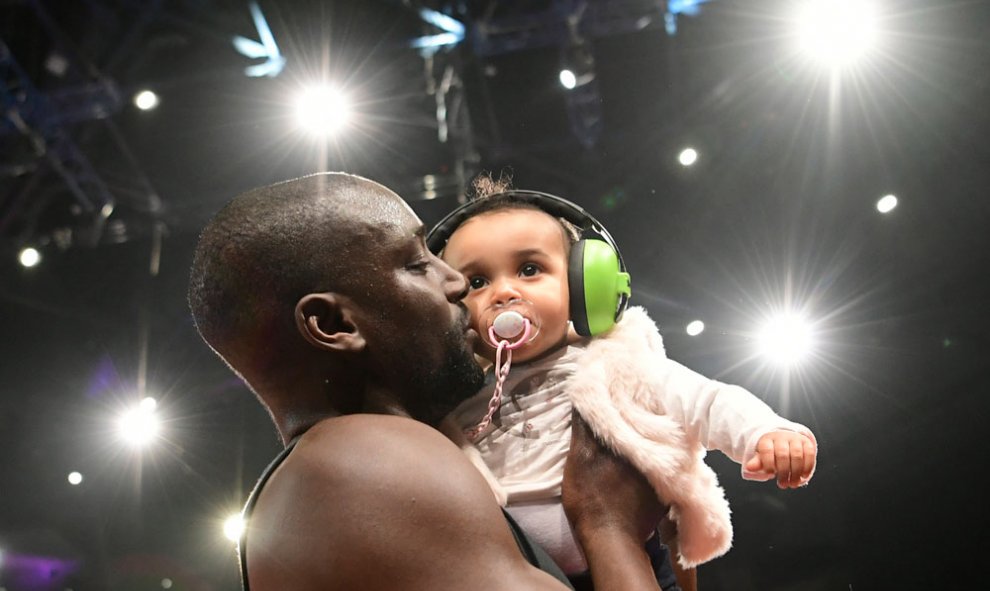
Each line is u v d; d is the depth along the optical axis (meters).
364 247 1.61
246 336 1.60
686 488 1.76
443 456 1.43
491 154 6.40
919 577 5.15
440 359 1.64
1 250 7.13
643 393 1.88
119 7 5.94
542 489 1.78
